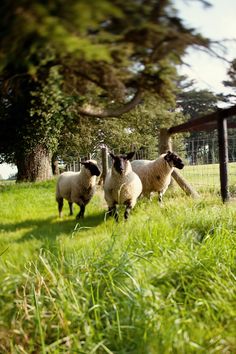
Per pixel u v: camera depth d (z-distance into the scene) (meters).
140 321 2.29
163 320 2.28
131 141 23.34
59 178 7.62
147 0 1.05
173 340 2.10
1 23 1.00
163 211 5.76
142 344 2.09
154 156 22.55
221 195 6.53
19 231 5.64
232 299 2.60
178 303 2.55
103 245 3.65
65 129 18.83
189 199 6.69
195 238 3.96
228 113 6.17
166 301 2.50
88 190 6.96
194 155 10.33
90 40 1.11
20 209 8.21
